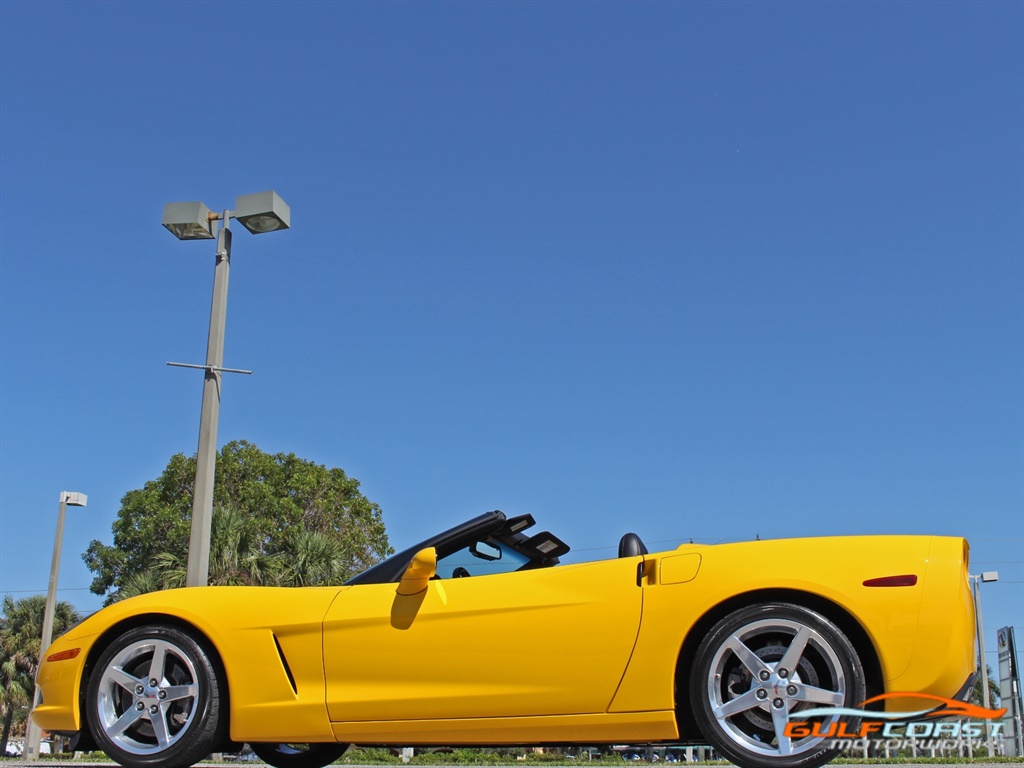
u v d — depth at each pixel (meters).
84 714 4.46
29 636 33.28
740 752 3.63
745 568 3.82
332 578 21.55
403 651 4.13
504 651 4.00
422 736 4.05
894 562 3.69
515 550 4.93
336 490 38.06
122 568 34.38
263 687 4.23
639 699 3.82
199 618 4.35
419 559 4.07
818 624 3.63
